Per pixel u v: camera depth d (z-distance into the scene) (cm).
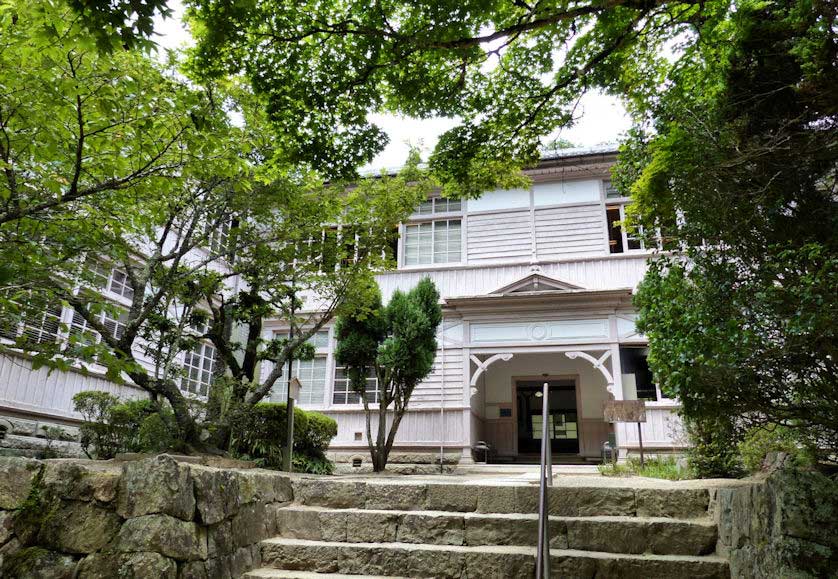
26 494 380
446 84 570
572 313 1253
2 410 792
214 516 410
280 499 526
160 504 369
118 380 474
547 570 319
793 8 353
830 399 356
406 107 587
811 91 341
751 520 361
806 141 350
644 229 466
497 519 473
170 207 723
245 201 814
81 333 479
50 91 430
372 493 532
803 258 334
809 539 302
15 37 406
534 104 607
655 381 454
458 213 1423
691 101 421
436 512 503
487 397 1498
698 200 388
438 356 1305
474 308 1305
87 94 446
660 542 444
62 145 485
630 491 490
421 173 957
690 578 408
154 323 755
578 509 493
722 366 366
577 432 1484
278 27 467
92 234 555
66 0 344
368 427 1029
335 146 570
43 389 862
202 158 523
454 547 458
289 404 857
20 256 450
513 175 711
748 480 528
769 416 404
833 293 299
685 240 408
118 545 362
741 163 366
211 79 534
